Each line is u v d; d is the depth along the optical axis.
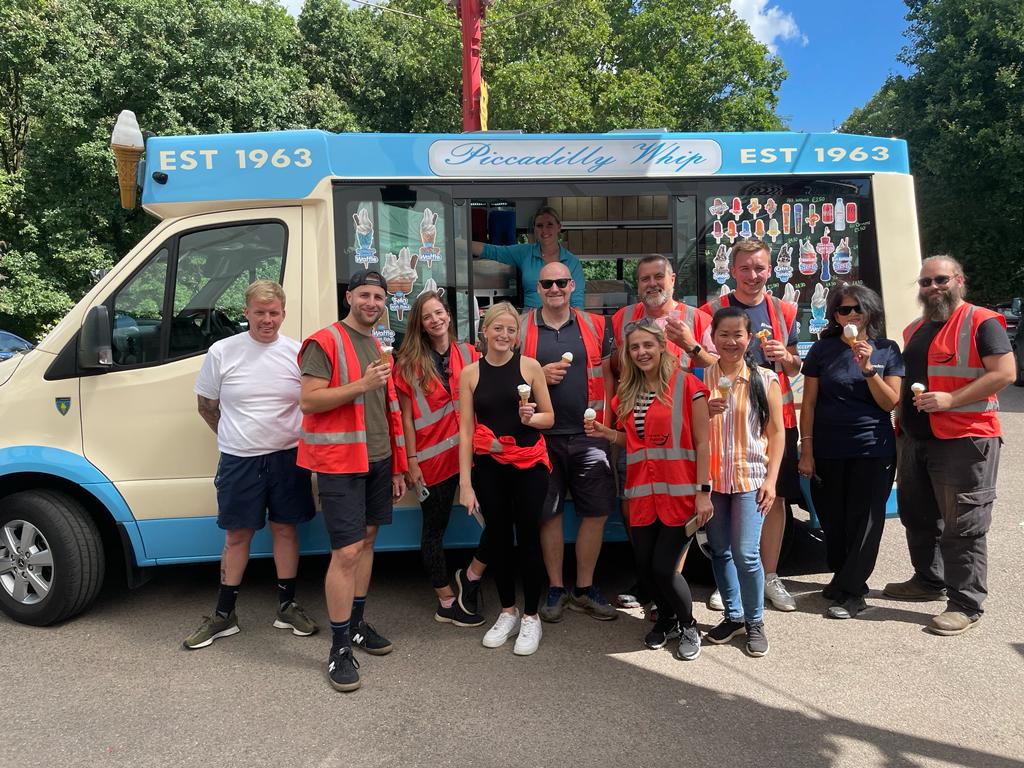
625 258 5.21
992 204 18.27
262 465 3.66
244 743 2.88
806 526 5.25
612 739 2.88
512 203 5.02
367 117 26.34
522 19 22.81
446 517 4.01
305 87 22.02
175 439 4.10
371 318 3.41
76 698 3.25
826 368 4.04
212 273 4.22
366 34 27.25
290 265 4.21
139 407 4.08
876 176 4.60
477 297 4.65
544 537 4.03
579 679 3.39
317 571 4.90
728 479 3.53
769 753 2.77
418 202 4.34
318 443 3.30
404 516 4.32
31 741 2.90
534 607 3.69
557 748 2.82
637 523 3.61
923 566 4.23
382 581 4.75
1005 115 17.69
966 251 20.45
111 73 17.75
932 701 3.14
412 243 4.35
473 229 4.61
